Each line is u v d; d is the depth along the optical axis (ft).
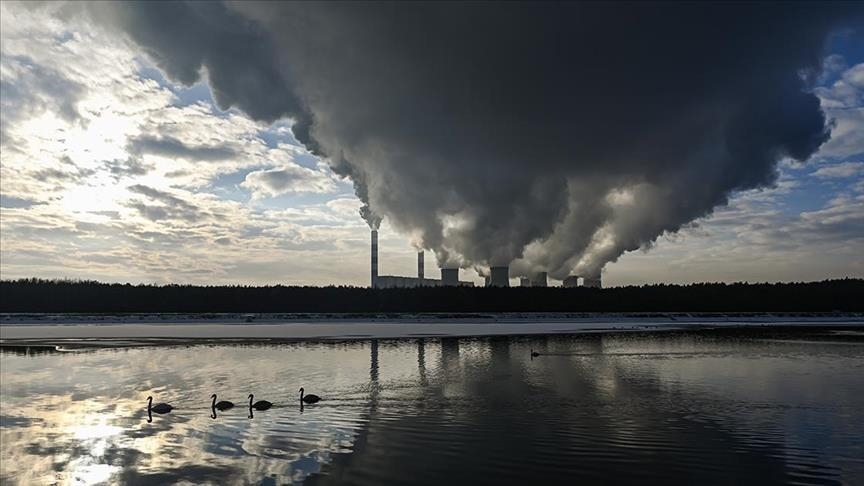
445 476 53.01
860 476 52.85
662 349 177.68
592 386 104.83
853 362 141.38
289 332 259.60
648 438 65.98
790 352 167.22
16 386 107.14
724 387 103.24
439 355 160.66
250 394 89.35
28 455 61.41
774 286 517.96
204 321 355.77
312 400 90.38
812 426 72.33
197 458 59.62
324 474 53.93
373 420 76.79
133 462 58.54
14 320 342.44
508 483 50.88
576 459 58.13
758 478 52.42
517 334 248.32
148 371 126.93
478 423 74.28
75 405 88.94
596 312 482.69
